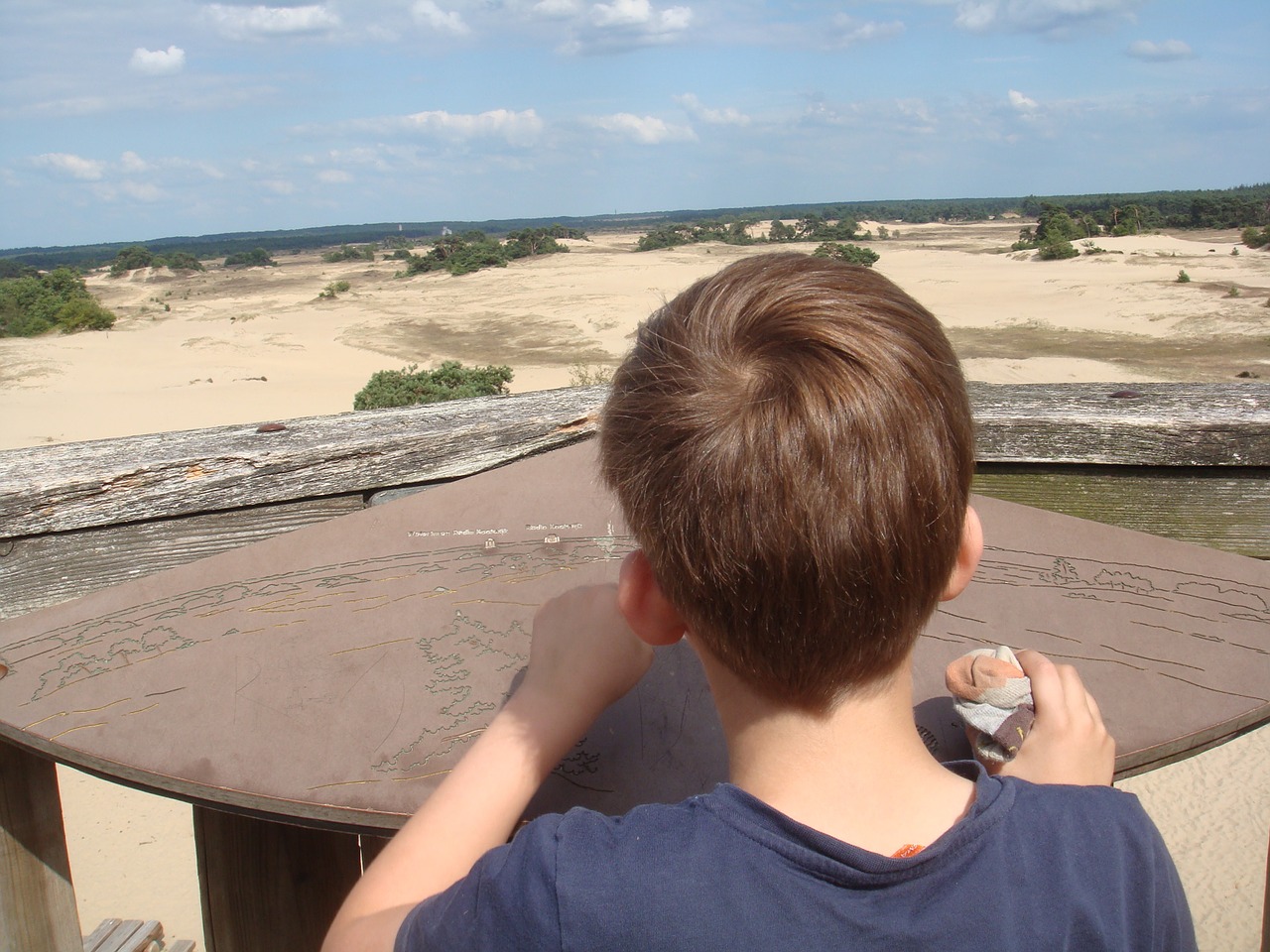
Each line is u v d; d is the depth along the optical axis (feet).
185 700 3.18
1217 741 3.08
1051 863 2.00
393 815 2.71
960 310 114.21
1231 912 17.07
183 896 17.99
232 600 3.77
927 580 2.02
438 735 2.99
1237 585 3.84
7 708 3.16
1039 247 206.18
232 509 5.44
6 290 138.82
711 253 242.37
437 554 4.07
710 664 2.20
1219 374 71.67
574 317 121.80
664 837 1.95
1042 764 2.55
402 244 441.68
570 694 2.61
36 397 77.20
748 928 1.84
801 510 1.90
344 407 71.15
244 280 248.11
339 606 3.71
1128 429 5.66
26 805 4.22
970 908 1.89
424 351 101.81
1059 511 5.92
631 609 2.33
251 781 2.82
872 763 2.11
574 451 5.02
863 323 2.05
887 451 1.94
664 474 2.05
